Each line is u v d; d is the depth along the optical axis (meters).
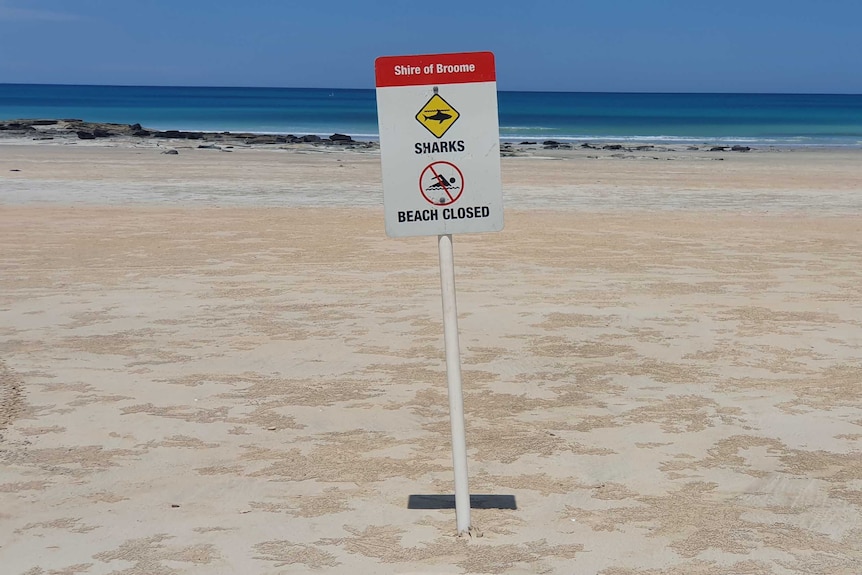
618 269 13.56
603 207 21.48
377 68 4.71
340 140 47.19
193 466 6.05
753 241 16.42
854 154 42.78
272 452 6.30
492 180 4.76
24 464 6.09
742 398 7.50
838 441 6.50
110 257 14.59
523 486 5.68
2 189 23.44
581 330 9.79
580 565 4.60
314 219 19.20
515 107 121.38
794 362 8.58
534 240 16.41
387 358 8.73
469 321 10.18
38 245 15.68
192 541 4.92
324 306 11.05
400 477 5.84
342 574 4.53
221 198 22.70
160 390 7.74
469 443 6.46
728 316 10.49
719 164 35.25
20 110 95.00
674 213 20.48
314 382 7.96
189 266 13.82
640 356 8.79
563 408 7.25
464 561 4.64
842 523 5.13
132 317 10.55
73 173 27.70
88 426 6.84
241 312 10.76
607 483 5.73
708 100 159.50
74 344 9.32
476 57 4.71
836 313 10.67
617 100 156.38
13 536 5.00
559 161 35.53
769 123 81.62
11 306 11.13
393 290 12.00
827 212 20.95
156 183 25.62
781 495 5.54
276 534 5.00
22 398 7.50
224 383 7.95
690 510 5.29
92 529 5.09
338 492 5.60
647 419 6.96
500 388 7.78
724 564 4.61
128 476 5.89
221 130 66.19
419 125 4.73
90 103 117.06
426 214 4.76
